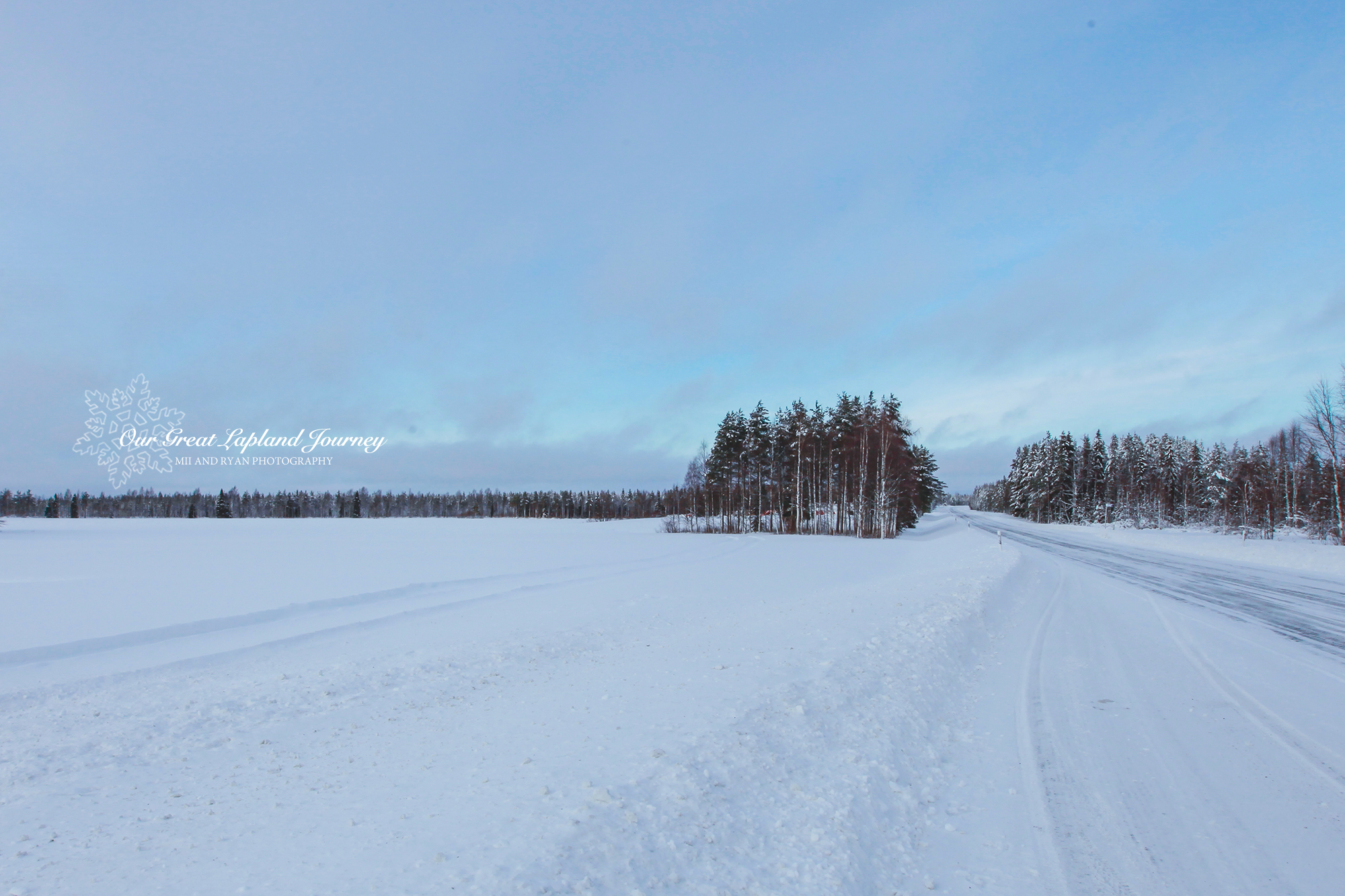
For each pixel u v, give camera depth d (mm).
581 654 8281
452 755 4672
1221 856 3680
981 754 5223
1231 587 15188
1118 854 3725
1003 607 12305
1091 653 8656
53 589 16172
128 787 4344
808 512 54344
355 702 6375
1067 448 77375
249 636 10547
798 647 7844
